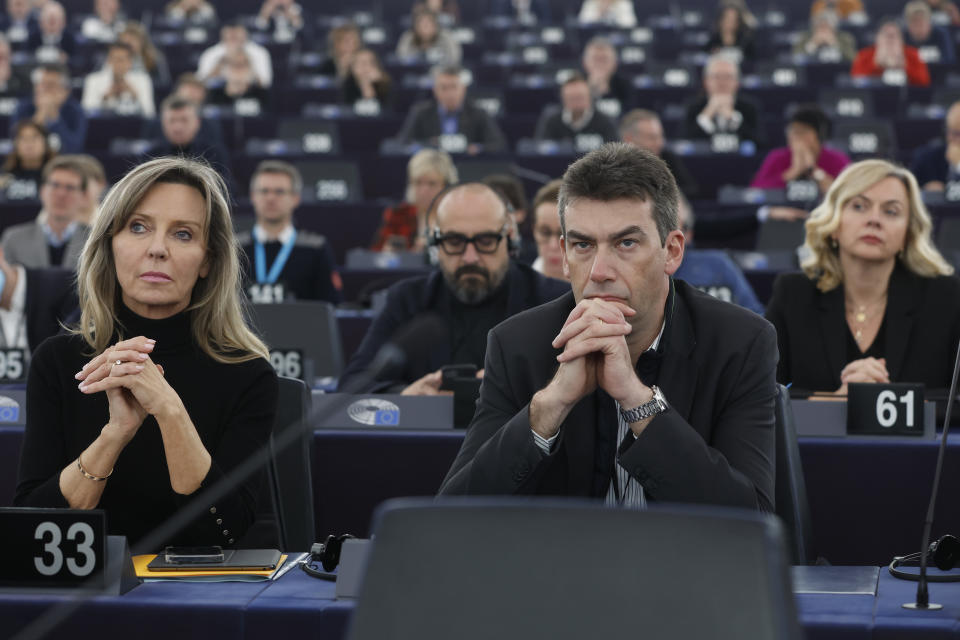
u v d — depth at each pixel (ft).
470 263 12.29
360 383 6.84
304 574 7.11
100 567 6.55
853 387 10.77
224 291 8.66
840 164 28.35
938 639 5.70
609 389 7.08
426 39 46.39
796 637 3.60
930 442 10.48
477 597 3.80
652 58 48.85
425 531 3.87
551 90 39.75
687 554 3.72
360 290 21.93
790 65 44.21
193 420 8.48
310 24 56.24
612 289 7.13
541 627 3.76
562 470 7.53
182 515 7.10
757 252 24.17
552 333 7.80
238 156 31.89
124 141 35.14
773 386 7.73
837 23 52.11
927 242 12.24
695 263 16.49
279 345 14.65
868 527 10.53
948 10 53.98
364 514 11.14
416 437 11.09
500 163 29.19
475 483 7.17
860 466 10.53
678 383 7.57
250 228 24.20
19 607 6.35
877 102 40.63
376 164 32.32
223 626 6.21
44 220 22.30
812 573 6.99
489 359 7.91
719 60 34.32
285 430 9.57
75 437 8.45
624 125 29.43
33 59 47.09
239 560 7.16
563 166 30.91
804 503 9.02
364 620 3.84
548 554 3.80
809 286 12.38
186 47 49.01
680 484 6.98
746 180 31.60
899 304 12.09
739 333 7.68
